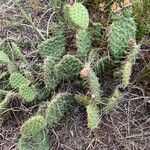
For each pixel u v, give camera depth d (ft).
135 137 2.15
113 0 2.42
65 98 2.14
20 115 2.29
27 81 2.15
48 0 2.55
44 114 2.15
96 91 2.06
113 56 2.23
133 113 2.21
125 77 2.01
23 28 2.50
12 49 2.35
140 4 2.35
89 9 2.47
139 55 2.31
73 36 2.39
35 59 2.39
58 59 2.24
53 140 2.21
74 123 2.23
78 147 2.17
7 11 2.56
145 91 2.25
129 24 2.12
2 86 2.32
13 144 2.24
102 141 2.16
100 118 2.14
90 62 2.13
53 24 2.39
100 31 2.35
